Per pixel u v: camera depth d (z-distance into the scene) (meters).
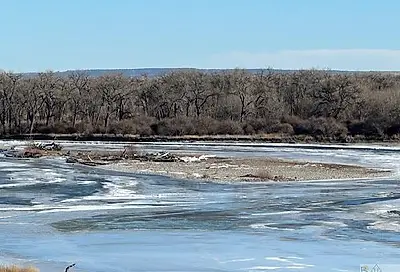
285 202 54.25
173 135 137.25
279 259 34.41
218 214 48.19
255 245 37.78
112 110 156.00
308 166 83.88
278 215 47.91
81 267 32.28
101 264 33.06
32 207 50.38
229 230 42.19
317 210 50.12
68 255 34.91
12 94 151.00
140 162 87.19
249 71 180.62
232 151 107.50
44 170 76.75
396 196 57.91
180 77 163.00
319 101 151.50
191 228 42.75
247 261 34.00
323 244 38.06
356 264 33.34
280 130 139.38
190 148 113.62
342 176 74.31
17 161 89.50
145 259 34.22
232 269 32.34
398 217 47.03
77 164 84.94
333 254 35.56
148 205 52.03
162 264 33.25
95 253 35.47
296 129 139.00
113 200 54.41
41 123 150.00
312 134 136.00
